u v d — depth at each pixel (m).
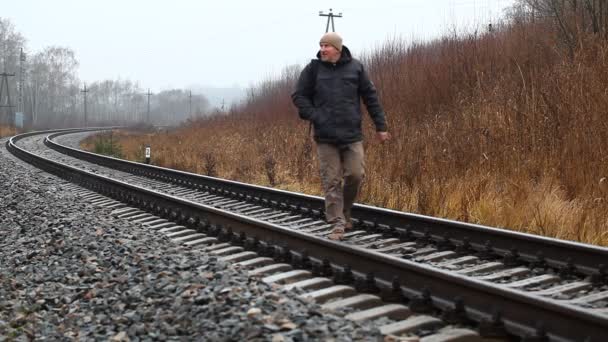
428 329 4.84
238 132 23.67
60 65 125.88
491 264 6.61
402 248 7.45
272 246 7.44
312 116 7.18
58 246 8.16
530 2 16.33
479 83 13.32
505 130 10.99
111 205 12.64
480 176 10.09
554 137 10.34
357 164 7.28
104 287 6.16
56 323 5.46
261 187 11.86
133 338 4.77
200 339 4.46
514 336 4.56
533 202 8.91
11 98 103.50
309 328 4.37
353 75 7.16
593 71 10.60
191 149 24.03
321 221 9.31
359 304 5.42
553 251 6.47
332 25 40.12
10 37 105.44
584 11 13.87
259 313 4.71
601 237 7.73
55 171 20.05
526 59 13.77
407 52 18.09
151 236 8.61
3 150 33.56
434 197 10.05
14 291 6.51
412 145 11.99
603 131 9.48
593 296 5.41
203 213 9.40
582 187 9.16
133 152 31.50
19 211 11.73
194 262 6.66
